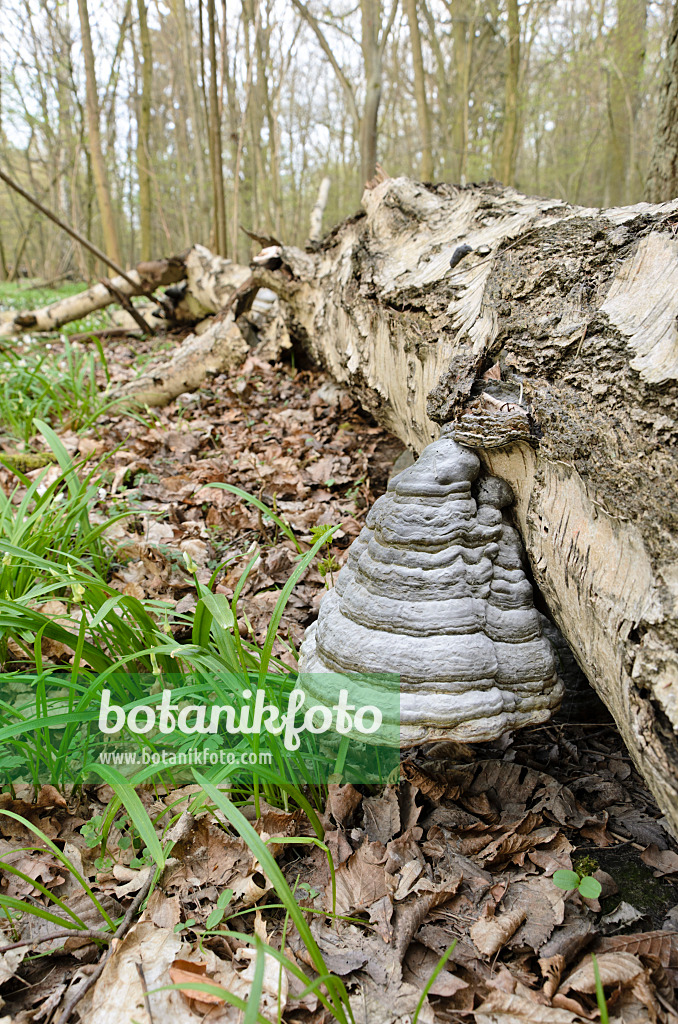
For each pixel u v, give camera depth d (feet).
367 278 11.29
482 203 9.96
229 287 22.70
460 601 5.74
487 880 5.25
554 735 6.93
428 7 40.68
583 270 6.20
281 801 6.05
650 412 4.74
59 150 62.13
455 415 6.82
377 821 5.82
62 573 6.82
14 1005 4.55
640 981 4.40
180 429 15.31
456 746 6.67
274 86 43.52
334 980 3.92
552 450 5.67
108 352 24.07
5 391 15.94
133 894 5.37
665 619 4.24
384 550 6.01
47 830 5.93
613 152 36.78
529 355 6.23
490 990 4.44
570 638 5.88
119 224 73.87
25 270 75.87
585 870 5.32
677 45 13.08
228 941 4.88
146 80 41.98
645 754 4.47
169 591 9.16
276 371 18.61
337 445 13.74
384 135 60.23
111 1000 4.46
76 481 9.38
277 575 9.68
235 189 37.35
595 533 5.20
